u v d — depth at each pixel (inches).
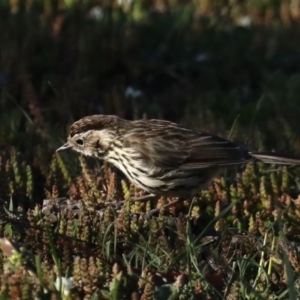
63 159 516.4
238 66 756.0
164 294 358.3
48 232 378.6
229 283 367.2
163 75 725.3
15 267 362.6
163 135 478.3
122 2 847.1
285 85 725.3
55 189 472.1
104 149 487.8
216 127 597.6
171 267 387.2
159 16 830.5
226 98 682.2
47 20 767.7
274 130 610.2
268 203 471.2
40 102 639.1
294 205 471.5
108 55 715.4
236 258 400.2
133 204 468.8
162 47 753.6
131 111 644.7
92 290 356.8
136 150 474.9
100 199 470.6
